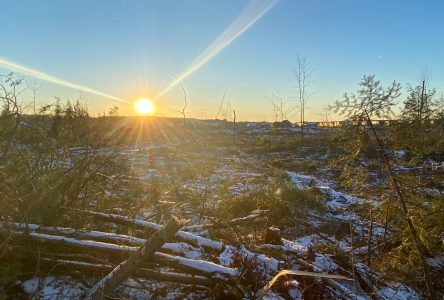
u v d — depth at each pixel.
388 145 5.15
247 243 6.05
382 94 4.94
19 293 3.91
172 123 39.22
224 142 30.62
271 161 19.12
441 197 5.15
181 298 4.14
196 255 4.70
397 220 5.57
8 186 4.78
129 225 5.48
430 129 4.96
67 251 4.38
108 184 6.68
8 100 4.93
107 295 3.81
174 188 8.95
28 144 5.40
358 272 5.30
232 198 8.72
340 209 9.20
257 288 4.29
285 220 7.96
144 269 4.19
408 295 5.07
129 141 25.31
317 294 4.60
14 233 4.11
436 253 5.59
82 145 6.25
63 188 5.09
